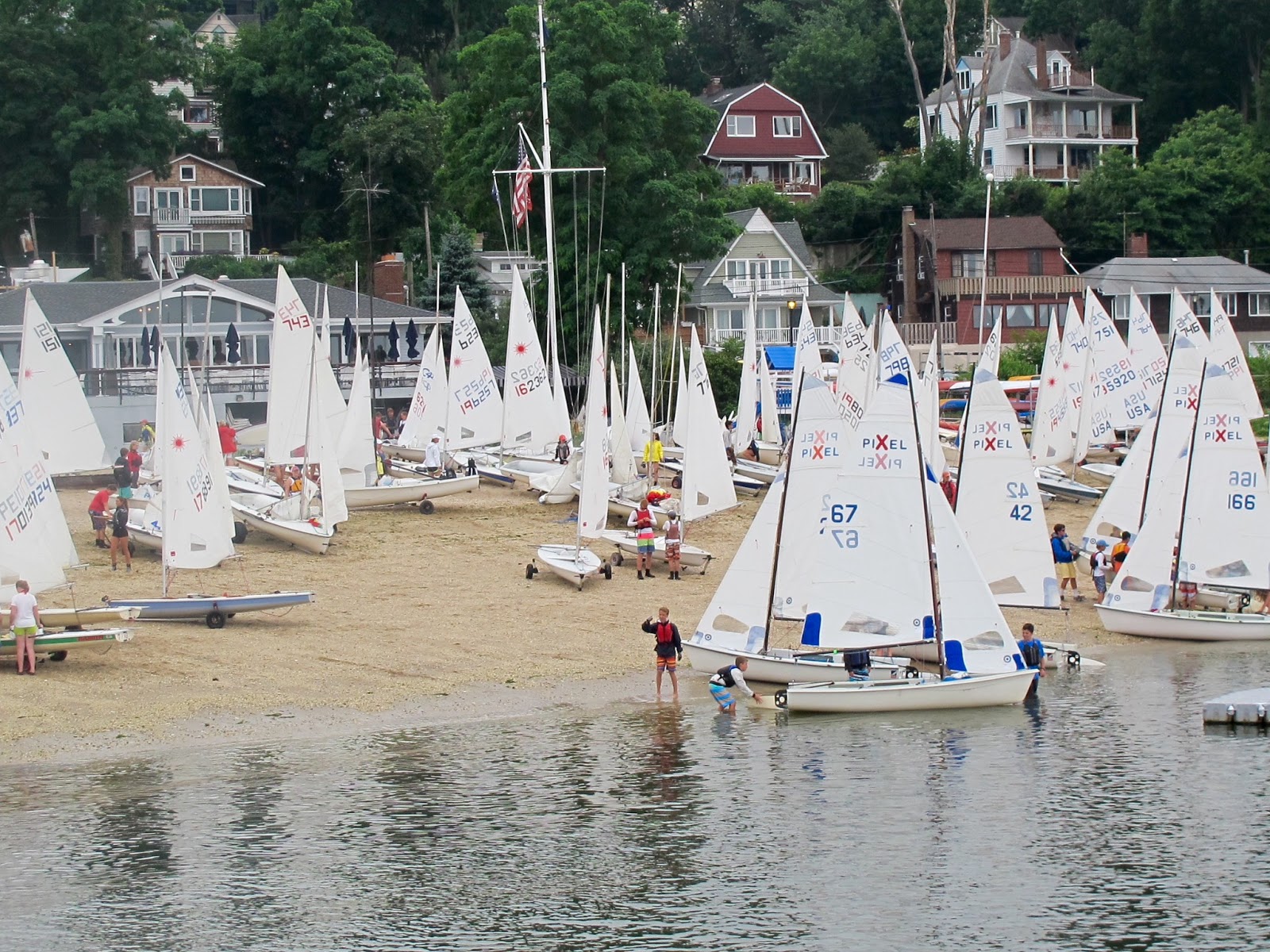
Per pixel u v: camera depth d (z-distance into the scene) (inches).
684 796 1387.8
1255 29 6112.2
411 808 1350.9
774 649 1813.5
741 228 4306.1
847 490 1680.6
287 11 5511.8
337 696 1691.7
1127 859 1234.6
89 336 3622.0
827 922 1123.9
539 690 1752.0
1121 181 5472.4
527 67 3747.5
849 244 5492.1
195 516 1916.8
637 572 2308.1
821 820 1325.0
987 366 2034.9
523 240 4183.1
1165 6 6225.4
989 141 6274.6
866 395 2532.0
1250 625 2076.8
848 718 1657.2
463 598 2112.5
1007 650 1718.8
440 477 2812.5
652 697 1739.7
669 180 3922.2
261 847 1256.8
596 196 3784.5
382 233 5098.4
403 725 1608.0
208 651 1809.8
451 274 4252.0
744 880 1198.3
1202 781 1423.5
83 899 1159.0
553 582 2225.6
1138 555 2111.2
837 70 6683.1
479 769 1464.1
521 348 2824.8
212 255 5108.3
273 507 2345.0
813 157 6117.1
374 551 2348.7
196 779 1421.0
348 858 1239.5
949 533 1704.0
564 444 2851.9
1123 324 4965.6
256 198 5565.9
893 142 6825.8
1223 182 5526.6
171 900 1158.3
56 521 1702.8
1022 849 1258.0
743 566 1798.7
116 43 4926.2
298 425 2370.8
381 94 5383.9
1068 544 2311.8
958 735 1584.6
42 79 4820.4
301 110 5565.9
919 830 1301.7
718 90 6752.0
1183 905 1146.0
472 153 3868.1
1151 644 2066.9
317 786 1407.5
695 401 2329.0
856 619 1684.3
